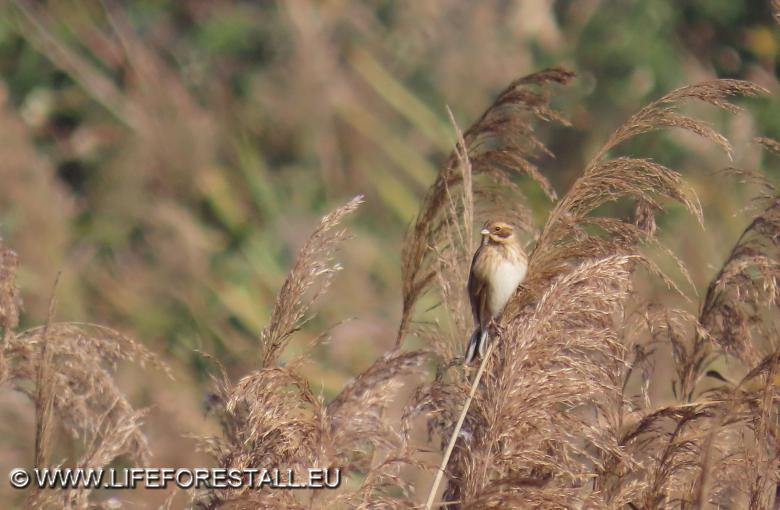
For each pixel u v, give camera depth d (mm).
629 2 18625
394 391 6480
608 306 6902
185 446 11562
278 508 6191
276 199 18141
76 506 6949
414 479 7129
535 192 16562
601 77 18156
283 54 19344
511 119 7723
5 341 7062
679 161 16016
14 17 19797
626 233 7031
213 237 17438
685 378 7531
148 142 18188
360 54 19141
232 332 15773
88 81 19359
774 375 6785
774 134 16359
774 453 6977
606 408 7090
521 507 5914
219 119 18891
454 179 7906
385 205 18156
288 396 6410
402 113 18609
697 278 12805
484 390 6711
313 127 18594
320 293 6785
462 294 7539
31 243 15836
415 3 19641
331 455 6332
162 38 20297
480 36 19250
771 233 7340
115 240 17250
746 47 18250
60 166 18750
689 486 6930
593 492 6406
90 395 7082
